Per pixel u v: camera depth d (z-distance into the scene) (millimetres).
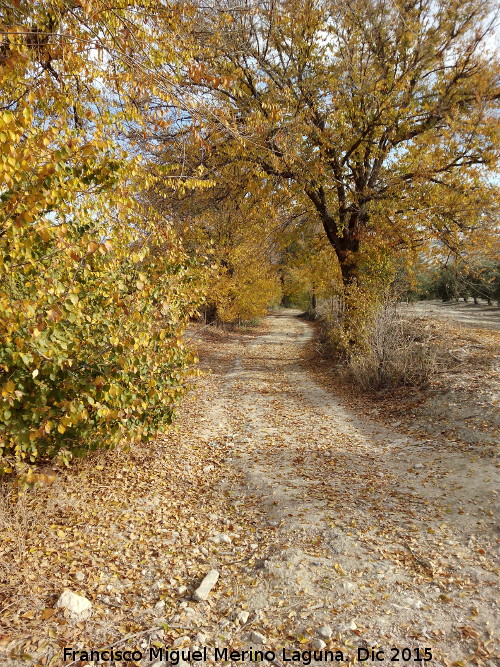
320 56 13734
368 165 15734
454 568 4211
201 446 8391
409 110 13781
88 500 5844
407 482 6297
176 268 6160
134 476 6742
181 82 6340
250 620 3732
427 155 13844
